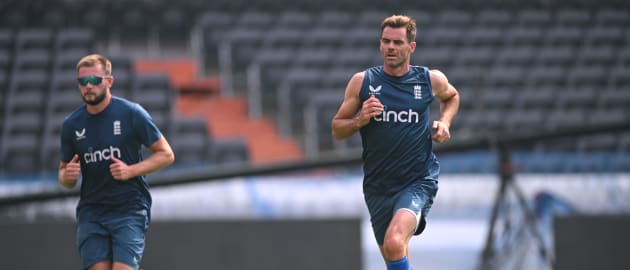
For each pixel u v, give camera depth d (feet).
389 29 61.21
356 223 118.01
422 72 62.90
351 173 153.48
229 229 117.29
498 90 196.75
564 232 119.14
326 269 117.29
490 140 119.34
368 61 206.90
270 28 219.20
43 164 166.50
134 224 62.28
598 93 196.54
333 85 197.88
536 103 193.06
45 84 188.96
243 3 226.79
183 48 221.46
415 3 228.63
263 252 117.19
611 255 118.32
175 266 116.26
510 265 120.57
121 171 60.03
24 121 176.45
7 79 190.39
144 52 220.02
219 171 116.98
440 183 140.15
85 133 61.98
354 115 63.26
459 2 229.25
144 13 223.10
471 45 215.31
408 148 61.87
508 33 219.20
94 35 214.28
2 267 114.01
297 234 117.60
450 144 119.65
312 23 221.05
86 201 62.80
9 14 215.31
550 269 117.80
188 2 225.97
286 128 191.93
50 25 216.13
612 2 231.09
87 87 60.39
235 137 186.50
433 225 133.69
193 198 132.57
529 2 230.48
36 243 114.73
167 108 186.50
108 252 62.13
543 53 211.82
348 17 223.92
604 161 157.28
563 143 172.55
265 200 134.72
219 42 214.07
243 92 205.16
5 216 125.80
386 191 62.59
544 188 137.49
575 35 219.41
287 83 197.98
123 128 62.03
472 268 129.08
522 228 120.67
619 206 134.82
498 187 122.31
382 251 64.69
